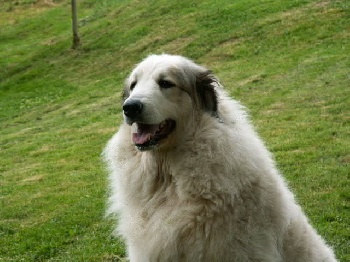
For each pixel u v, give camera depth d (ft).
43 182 48.91
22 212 40.04
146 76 18.03
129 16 128.26
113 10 141.38
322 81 64.95
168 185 17.47
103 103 81.46
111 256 29.09
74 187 45.73
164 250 17.01
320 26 87.86
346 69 67.26
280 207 17.65
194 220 16.72
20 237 34.68
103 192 42.52
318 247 19.29
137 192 17.83
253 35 92.84
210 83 17.74
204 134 16.98
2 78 111.34
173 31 107.65
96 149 58.95
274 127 51.67
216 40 96.02
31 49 128.67
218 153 16.72
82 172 50.83
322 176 36.73
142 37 111.34
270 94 64.80
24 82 106.01
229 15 105.81
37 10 162.40
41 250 32.01
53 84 100.94
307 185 35.19
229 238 16.72
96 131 66.95
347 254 25.48
